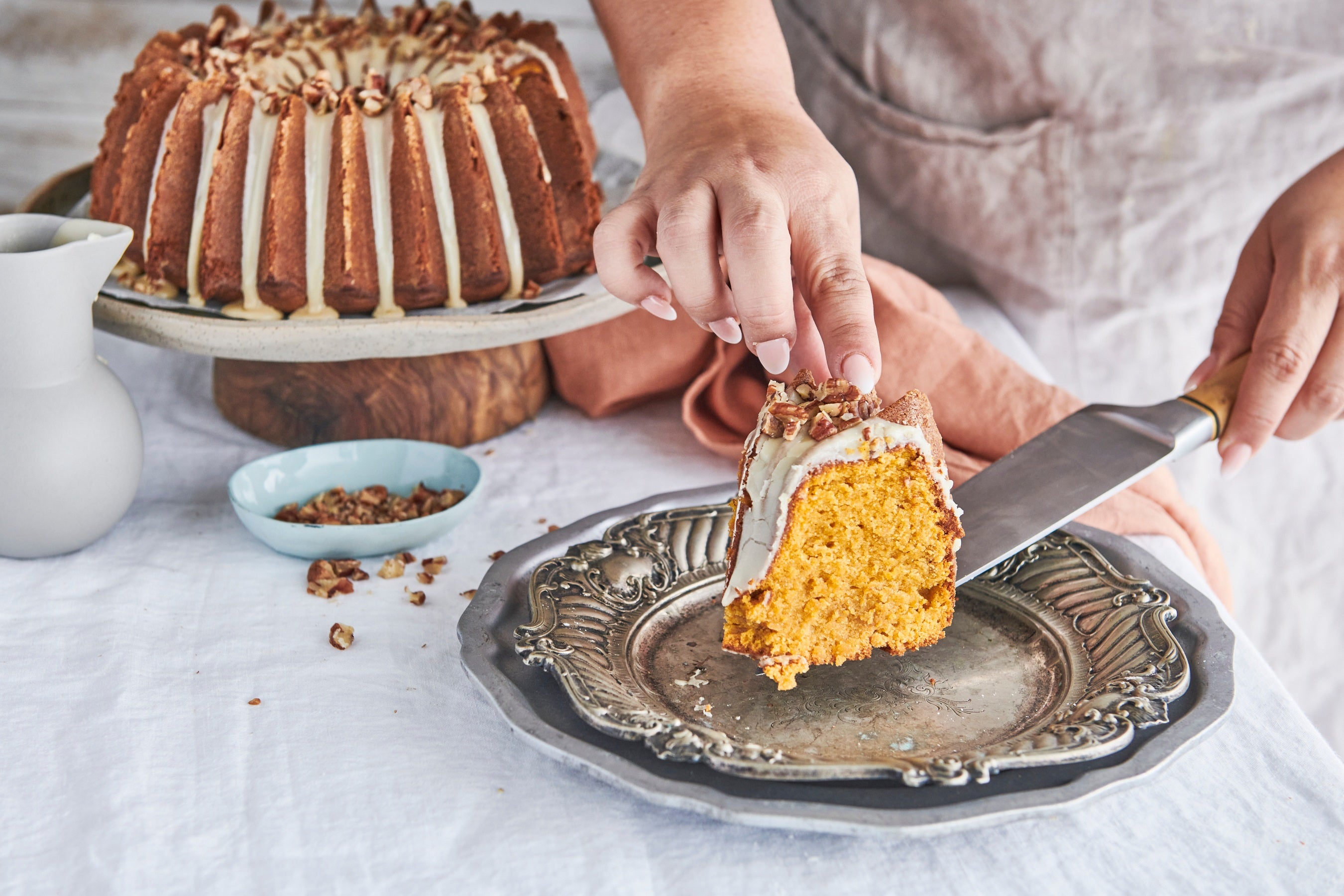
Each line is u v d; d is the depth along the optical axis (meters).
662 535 0.67
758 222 0.59
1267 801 0.56
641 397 0.82
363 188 0.73
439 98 0.75
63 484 0.67
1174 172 0.97
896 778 0.54
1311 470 1.00
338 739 0.59
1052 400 0.75
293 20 0.87
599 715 0.56
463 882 0.53
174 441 0.79
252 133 0.74
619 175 0.87
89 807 0.56
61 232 0.68
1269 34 0.94
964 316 0.98
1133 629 0.61
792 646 0.60
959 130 0.98
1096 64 0.95
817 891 0.53
